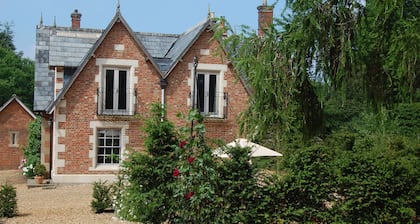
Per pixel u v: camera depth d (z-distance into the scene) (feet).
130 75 72.38
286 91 35.24
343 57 32.30
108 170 71.41
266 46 35.40
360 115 79.10
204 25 73.72
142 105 72.64
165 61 77.20
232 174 28.30
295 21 33.73
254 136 37.50
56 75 73.77
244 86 75.15
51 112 70.74
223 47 38.27
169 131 29.22
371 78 34.27
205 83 74.84
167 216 28.60
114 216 43.11
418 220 34.96
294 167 30.30
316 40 33.09
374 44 33.04
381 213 30.53
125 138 71.77
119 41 72.08
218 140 28.89
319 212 29.63
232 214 27.96
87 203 52.13
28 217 43.47
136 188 28.55
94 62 71.26
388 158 33.09
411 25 29.12
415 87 31.68
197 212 27.73
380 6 30.17
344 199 30.22
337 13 33.09
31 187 68.18
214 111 74.95
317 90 34.50
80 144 70.69
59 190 64.69
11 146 123.85
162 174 28.12
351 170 30.30
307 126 38.58
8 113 123.75
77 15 94.43
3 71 180.55
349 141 52.95
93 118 71.05
